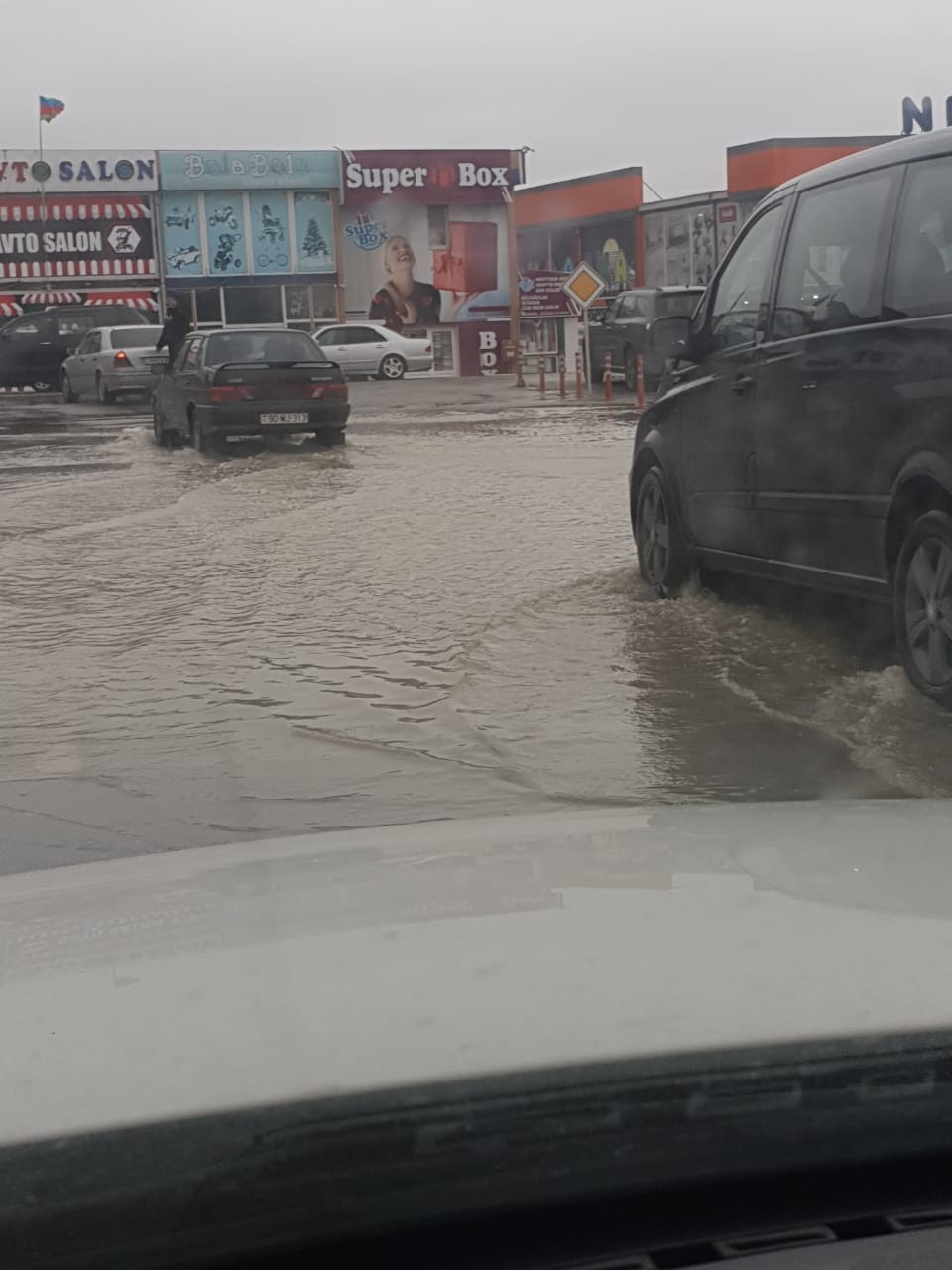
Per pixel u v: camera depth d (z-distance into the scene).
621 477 11.27
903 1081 0.86
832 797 3.76
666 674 5.05
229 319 38.09
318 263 38.38
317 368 15.38
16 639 6.01
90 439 17.91
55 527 9.51
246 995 0.96
